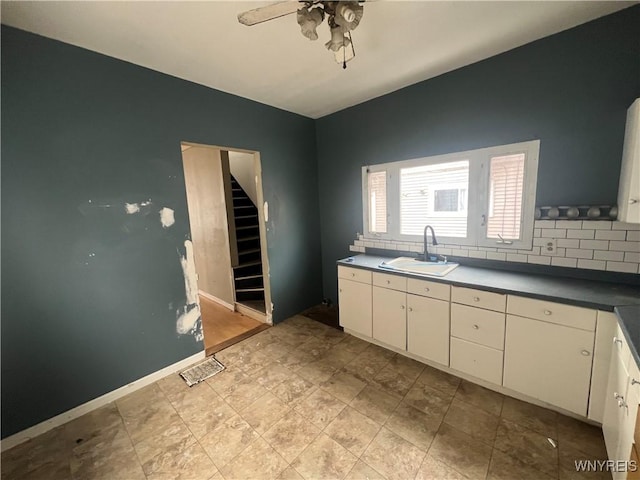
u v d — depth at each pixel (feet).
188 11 5.02
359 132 10.37
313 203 12.14
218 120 8.66
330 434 5.74
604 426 5.07
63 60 5.87
